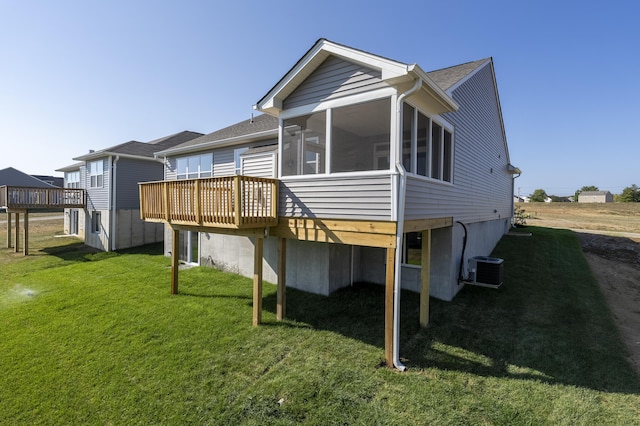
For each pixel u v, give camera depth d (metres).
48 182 50.16
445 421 3.59
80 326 6.45
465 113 8.83
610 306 7.22
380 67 4.94
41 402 4.15
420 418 3.65
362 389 4.23
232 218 5.96
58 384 4.52
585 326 6.11
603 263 11.07
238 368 4.82
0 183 40.69
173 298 8.09
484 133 10.91
